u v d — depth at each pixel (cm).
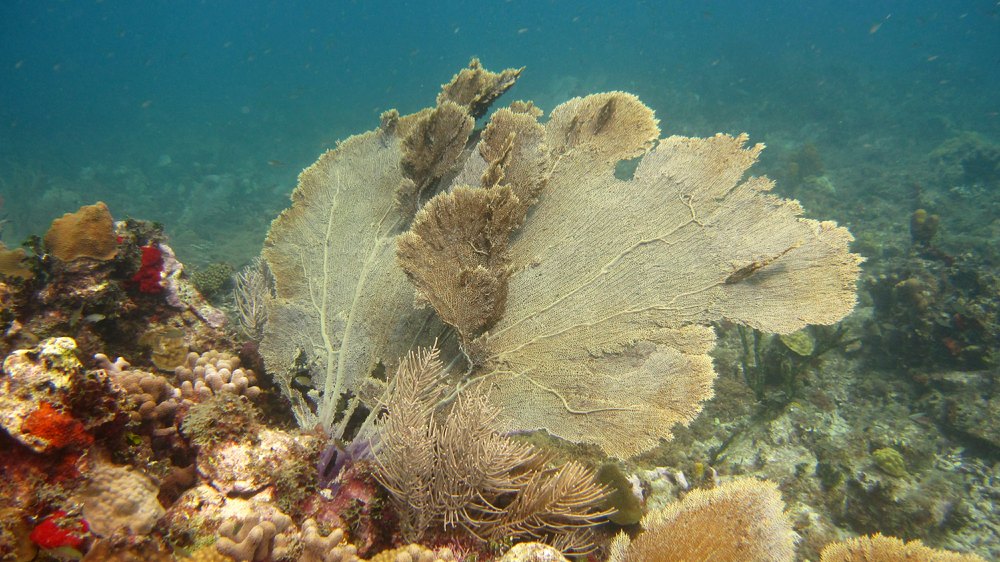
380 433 76
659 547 77
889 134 556
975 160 371
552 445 102
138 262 99
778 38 1313
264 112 1056
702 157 94
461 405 75
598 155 100
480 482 70
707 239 91
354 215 108
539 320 91
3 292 82
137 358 92
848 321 194
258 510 66
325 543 63
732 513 80
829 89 717
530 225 98
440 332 93
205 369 87
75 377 59
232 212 435
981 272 178
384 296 97
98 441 61
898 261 226
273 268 105
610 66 1131
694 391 80
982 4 1653
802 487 123
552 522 74
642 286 91
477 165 101
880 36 1530
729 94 705
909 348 166
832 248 88
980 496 125
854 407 150
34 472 56
